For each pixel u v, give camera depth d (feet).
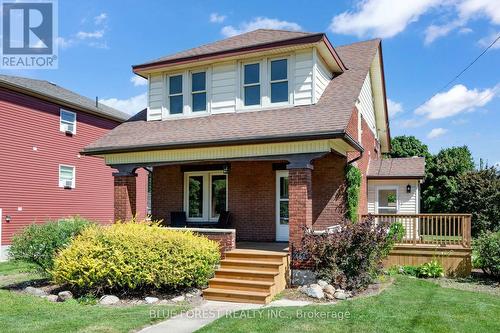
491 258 39.32
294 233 36.01
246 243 46.34
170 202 53.88
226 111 46.93
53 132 70.90
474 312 26.50
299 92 43.37
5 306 28.40
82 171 76.95
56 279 33.55
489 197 71.56
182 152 42.50
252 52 44.78
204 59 47.14
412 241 45.42
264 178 49.11
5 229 61.21
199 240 35.47
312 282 35.06
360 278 33.76
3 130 61.77
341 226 36.11
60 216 71.31
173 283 32.63
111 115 82.94
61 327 22.74
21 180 64.44
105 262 32.14
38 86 73.72
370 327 23.08
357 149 40.50
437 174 95.81
